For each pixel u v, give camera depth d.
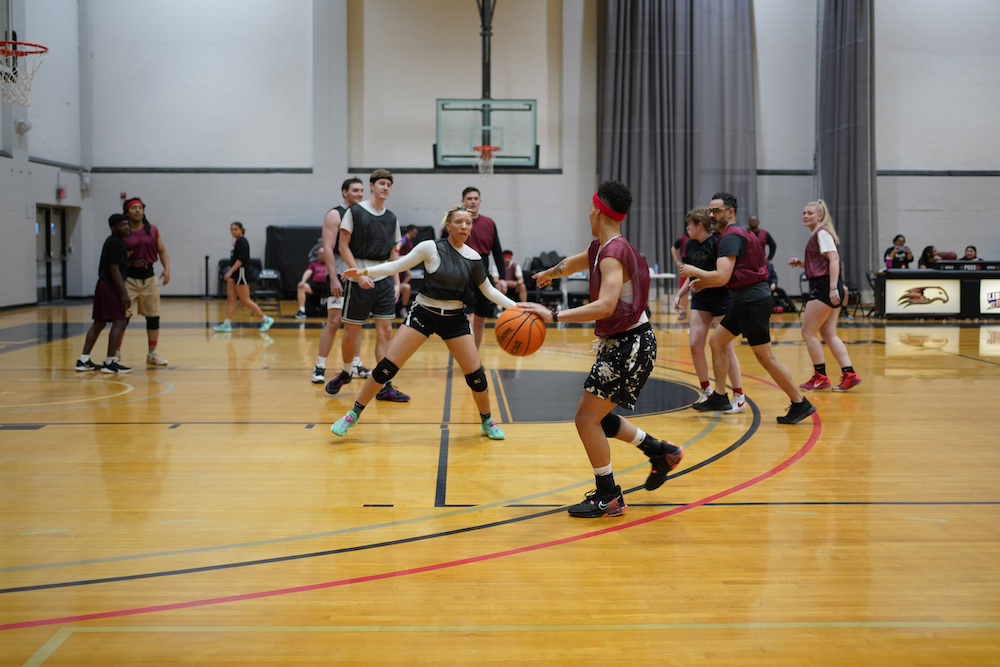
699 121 19.11
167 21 19.19
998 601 3.10
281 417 6.52
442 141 18.94
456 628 2.86
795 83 19.73
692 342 6.93
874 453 5.39
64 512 4.11
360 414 6.08
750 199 19.31
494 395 7.59
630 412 6.80
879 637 2.81
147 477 4.77
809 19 19.64
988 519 4.04
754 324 6.17
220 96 19.31
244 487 4.58
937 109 19.64
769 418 6.56
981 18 19.55
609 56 18.88
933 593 3.17
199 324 14.05
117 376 8.48
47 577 3.28
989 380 8.46
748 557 3.54
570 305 16.42
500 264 8.24
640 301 4.00
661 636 2.81
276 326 13.86
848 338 12.43
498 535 3.81
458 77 19.42
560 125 19.55
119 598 3.08
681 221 19.12
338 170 19.36
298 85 19.36
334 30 19.12
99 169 19.20
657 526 3.94
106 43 19.12
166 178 19.33
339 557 3.52
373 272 5.44
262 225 19.45
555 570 3.39
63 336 11.84
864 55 18.72
